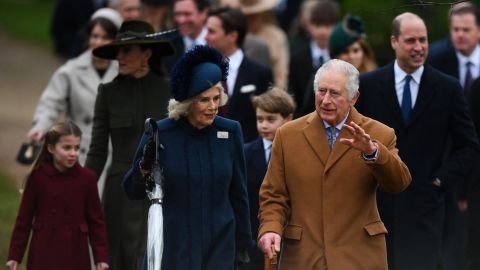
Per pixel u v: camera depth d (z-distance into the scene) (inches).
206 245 933.8
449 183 1113.4
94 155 1139.9
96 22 1331.2
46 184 1107.9
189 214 933.8
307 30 1632.6
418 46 1103.0
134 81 1140.5
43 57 3656.5
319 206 924.6
